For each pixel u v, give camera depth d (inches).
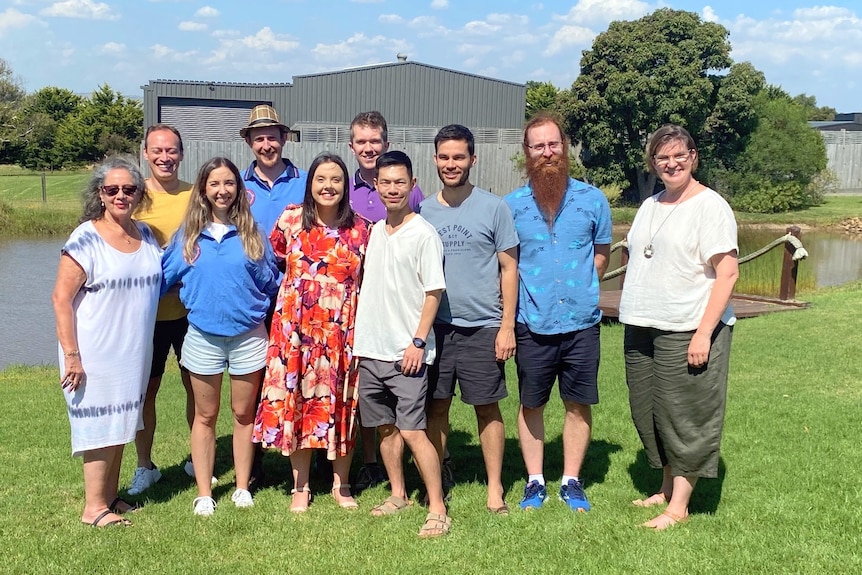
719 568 140.5
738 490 176.7
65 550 150.3
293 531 160.1
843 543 148.2
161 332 185.2
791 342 336.5
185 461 211.9
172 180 187.2
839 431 215.2
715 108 1311.5
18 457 210.4
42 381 325.1
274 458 214.4
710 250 151.4
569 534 156.6
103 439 159.5
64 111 2170.3
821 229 1095.6
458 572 142.3
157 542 154.3
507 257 163.6
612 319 437.4
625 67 1309.1
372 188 190.4
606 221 169.8
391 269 161.0
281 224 172.6
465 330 165.3
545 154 164.1
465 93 1408.7
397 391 162.2
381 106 1384.1
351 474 199.8
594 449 212.7
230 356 169.6
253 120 188.1
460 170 161.3
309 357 166.2
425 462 161.0
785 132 1307.8
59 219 960.3
